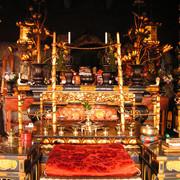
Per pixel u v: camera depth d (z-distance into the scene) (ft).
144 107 14.21
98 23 20.95
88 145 8.99
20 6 19.21
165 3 19.03
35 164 8.24
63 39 20.98
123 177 6.75
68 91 13.56
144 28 13.56
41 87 13.44
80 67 19.03
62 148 8.54
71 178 6.70
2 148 7.50
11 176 6.79
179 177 6.89
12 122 19.19
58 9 20.04
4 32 20.49
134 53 13.32
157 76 17.98
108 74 13.74
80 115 16.46
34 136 9.39
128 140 9.40
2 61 20.84
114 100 13.87
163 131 17.87
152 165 7.62
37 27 13.26
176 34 20.39
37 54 13.38
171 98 20.53
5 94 20.52
